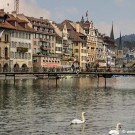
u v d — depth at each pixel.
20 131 43.81
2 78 136.62
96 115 54.69
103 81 156.25
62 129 44.84
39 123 48.12
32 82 130.00
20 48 164.12
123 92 95.00
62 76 168.00
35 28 181.50
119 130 44.28
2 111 57.81
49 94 85.94
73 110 59.59
